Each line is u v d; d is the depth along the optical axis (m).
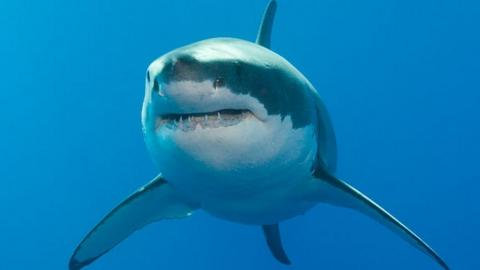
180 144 3.17
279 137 3.51
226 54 3.23
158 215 5.43
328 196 4.93
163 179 4.94
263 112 3.29
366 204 4.63
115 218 5.11
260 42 6.18
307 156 4.14
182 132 3.12
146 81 3.33
